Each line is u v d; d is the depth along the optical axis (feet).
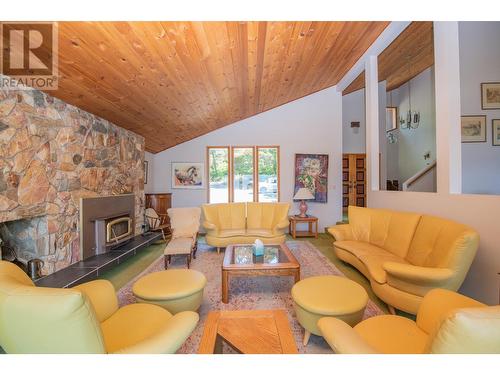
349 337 3.70
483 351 2.69
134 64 8.41
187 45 8.23
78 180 10.87
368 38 12.12
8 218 7.72
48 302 3.00
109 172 13.15
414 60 17.34
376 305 8.01
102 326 4.86
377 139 14.08
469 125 12.90
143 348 3.59
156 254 14.16
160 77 9.76
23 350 3.33
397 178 24.18
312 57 12.43
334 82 18.76
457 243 6.50
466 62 12.87
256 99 16.33
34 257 9.23
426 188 15.12
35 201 8.71
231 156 20.06
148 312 5.32
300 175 19.81
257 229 15.35
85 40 6.71
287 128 19.97
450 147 8.74
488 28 12.82
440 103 9.18
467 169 12.94
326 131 19.97
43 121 9.01
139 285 6.86
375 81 13.98
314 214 19.81
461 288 8.03
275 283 9.93
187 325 4.25
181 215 14.58
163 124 15.38
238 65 10.85
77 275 9.34
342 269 11.31
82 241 10.98
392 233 10.36
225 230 15.35
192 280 7.17
